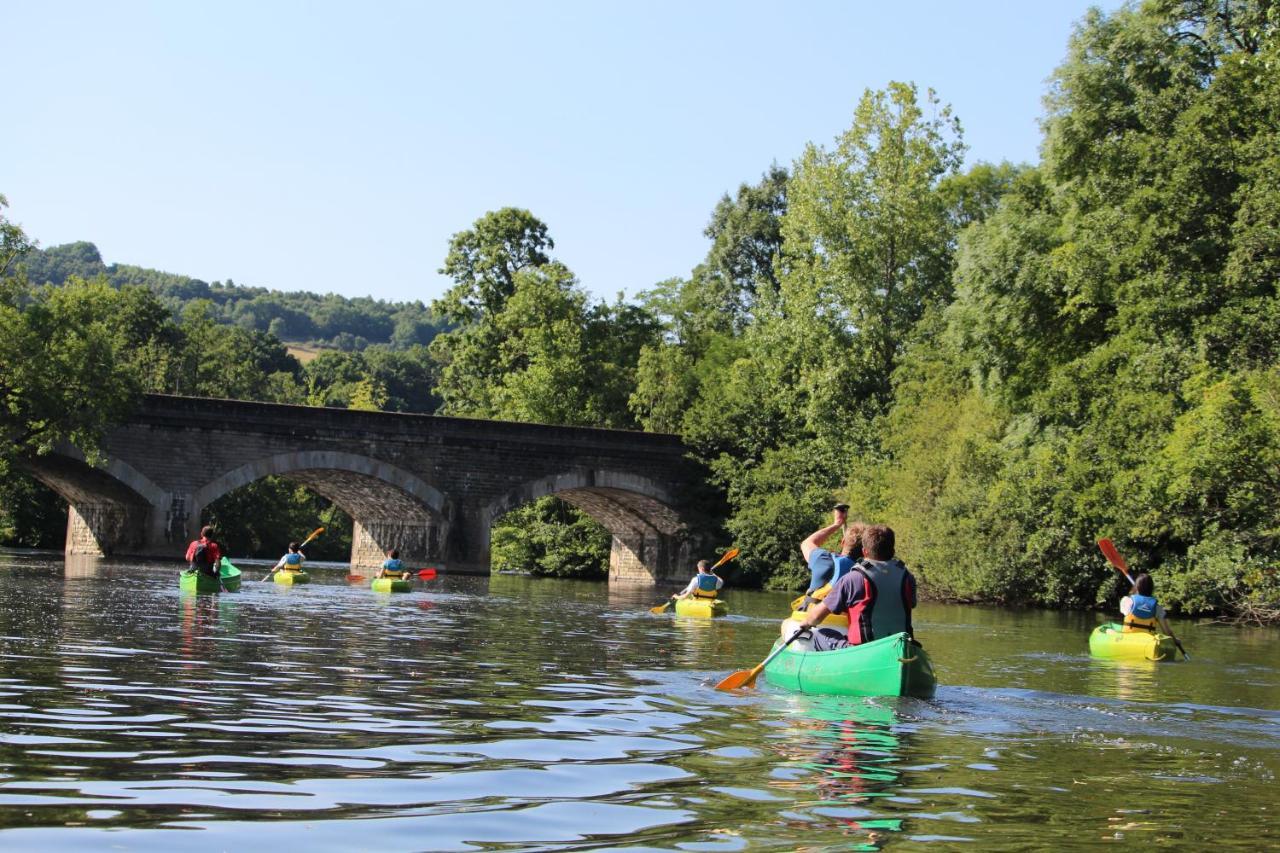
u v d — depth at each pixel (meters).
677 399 67.25
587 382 71.88
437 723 10.52
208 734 9.55
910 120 53.88
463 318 76.19
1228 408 30.92
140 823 6.81
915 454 45.66
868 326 53.22
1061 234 39.88
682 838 6.80
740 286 90.38
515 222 75.44
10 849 6.25
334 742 9.41
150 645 16.36
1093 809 7.95
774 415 58.25
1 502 71.62
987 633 26.14
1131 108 37.72
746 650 19.39
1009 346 40.78
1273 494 31.81
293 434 50.94
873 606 13.17
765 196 91.31
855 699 12.70
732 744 9.87
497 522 72.25
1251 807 8.20
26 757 8.41
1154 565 37.31
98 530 56.22
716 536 57.84
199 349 89.81
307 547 85.62
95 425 46.72
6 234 50.97
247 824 6.87
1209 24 37.94
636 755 9.24
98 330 48.12
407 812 7.23
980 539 40.12
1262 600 32.59
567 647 18.95
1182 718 12.41
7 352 45.66
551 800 7.64
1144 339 35.56
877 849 6.71
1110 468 35.16
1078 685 15.58
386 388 137.25
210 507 78.62
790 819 7.32
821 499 53.16
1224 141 34.84
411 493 53.31
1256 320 32.47
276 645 17.09
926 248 54.19
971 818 7.54
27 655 14.58
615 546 65.88
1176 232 34.53
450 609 27.97
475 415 73.56
